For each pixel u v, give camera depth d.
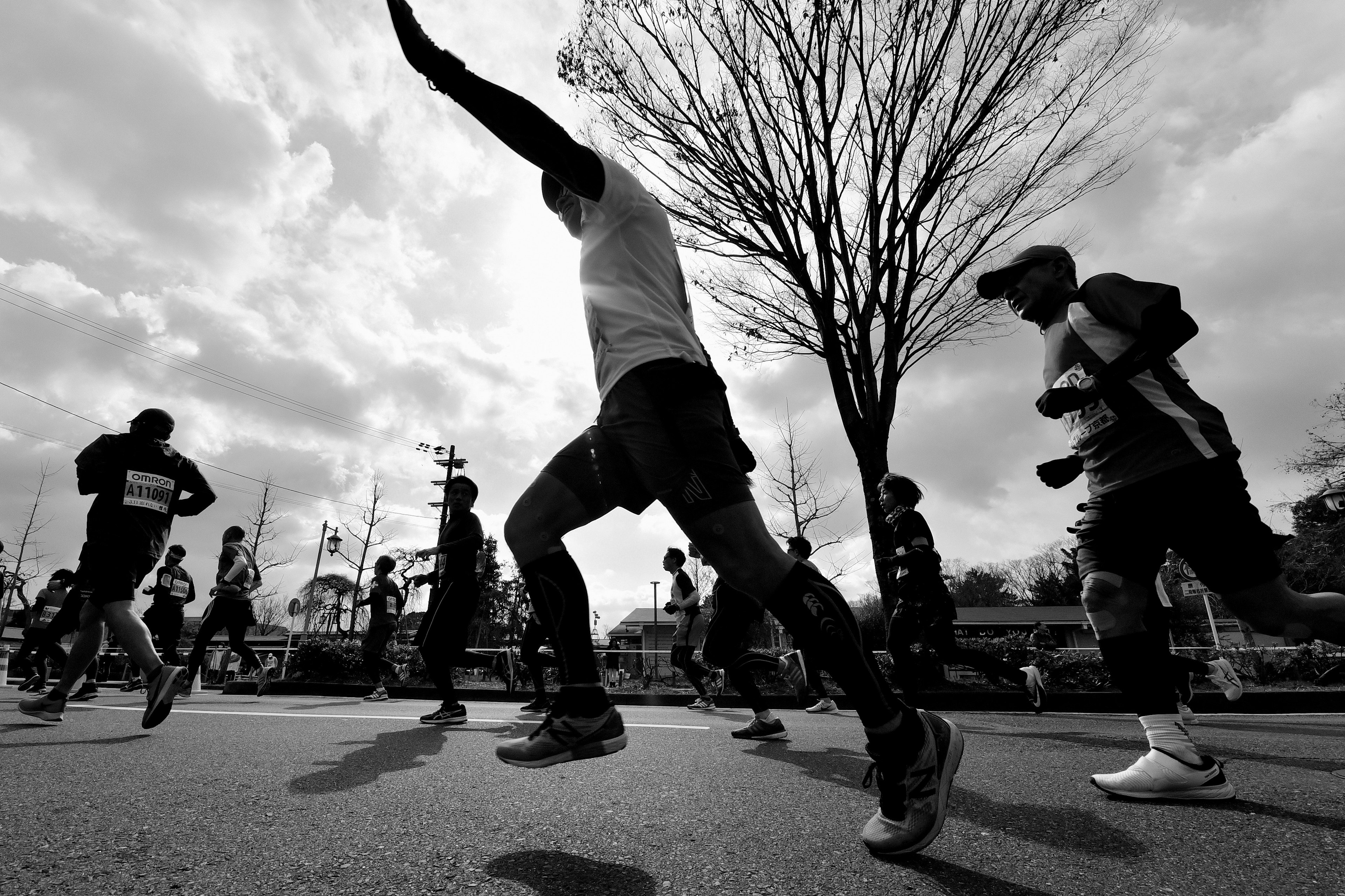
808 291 11.29
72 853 1.34
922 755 1.37
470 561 4.88
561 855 1.35
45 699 3.49
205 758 2.51
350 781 2.08
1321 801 1.86
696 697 8.76
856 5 10.38
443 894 1.14
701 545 1.52
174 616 8.65
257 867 1.27
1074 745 3.28
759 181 11.12
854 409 11.09
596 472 1.62
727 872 1.26
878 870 1.27
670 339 1.62
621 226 1.73
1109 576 2.04
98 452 3.54
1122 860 1.34
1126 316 1.99
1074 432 2.23
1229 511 1.89
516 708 6.91
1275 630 1.88
